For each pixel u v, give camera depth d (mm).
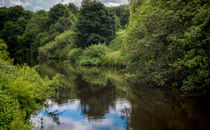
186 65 9664
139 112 8641
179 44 10672
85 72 24781
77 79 18922
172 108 8961
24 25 71125
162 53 12648
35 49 58469
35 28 63469
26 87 6934
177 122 7250
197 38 9180
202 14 9422
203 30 9047
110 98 11328
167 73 12422
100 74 22766
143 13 14664
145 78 14375
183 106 9203
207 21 8805
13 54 59344
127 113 8586
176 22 11656
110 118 8062
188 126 6832
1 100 5484
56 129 6984
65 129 6973
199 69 9266
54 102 10562
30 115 8328
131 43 15211
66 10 64188
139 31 13688
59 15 61781
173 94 11750
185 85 11008
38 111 9062
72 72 24594
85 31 42188
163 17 11953
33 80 9844
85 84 16125
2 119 5199
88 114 8602
